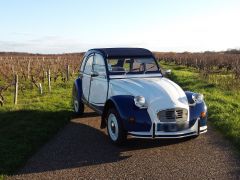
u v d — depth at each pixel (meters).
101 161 3.82
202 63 21.89
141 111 4.14
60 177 3.36
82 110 6.14
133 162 3.78
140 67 5.13
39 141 4.57
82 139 4.73
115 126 4.38
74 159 3.90
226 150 4.18
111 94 4.73
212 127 5.37
